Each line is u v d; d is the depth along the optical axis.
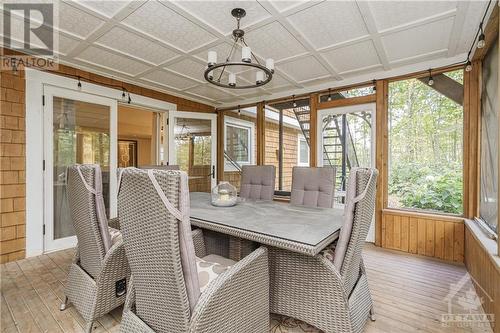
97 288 1.52
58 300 1.92
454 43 2.47
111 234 1.75
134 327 1.20
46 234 2.94
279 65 3.08
